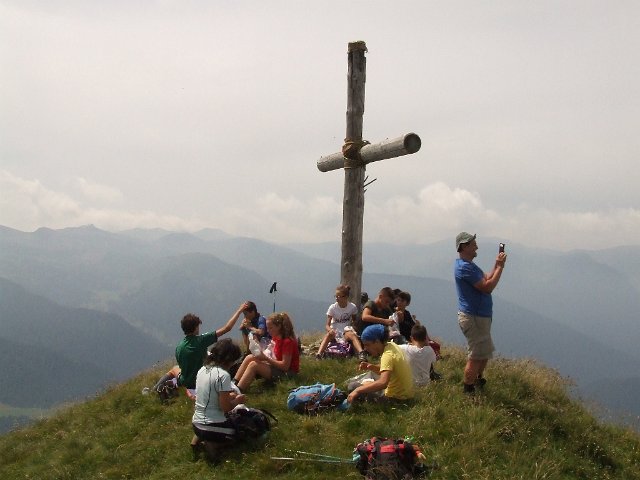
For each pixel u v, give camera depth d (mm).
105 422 11117
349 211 13195
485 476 7230
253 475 7656
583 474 8312
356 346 12266
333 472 7508
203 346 10852
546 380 12133
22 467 10336
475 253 9578
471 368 9555
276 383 10523
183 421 9789
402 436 8211
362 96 13062
